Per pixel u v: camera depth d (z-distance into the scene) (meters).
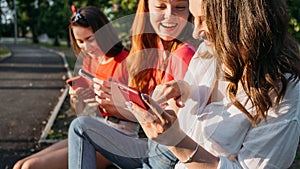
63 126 5.53
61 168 2.53
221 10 1.34
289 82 1.40
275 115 1.41
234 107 1.49
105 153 2.26
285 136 1.41
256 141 1.44
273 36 1.33
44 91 9.13
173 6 1.89
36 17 47.09
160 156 1.93
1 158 4.10
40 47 36.06
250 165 1.45
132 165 2.24
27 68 14.79
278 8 1.34
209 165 1.40
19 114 6.44
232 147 1.49
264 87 1.35
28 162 2.44
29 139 4.88
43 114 6.45
